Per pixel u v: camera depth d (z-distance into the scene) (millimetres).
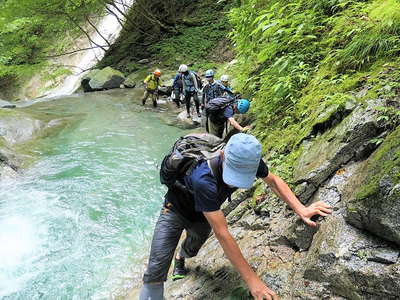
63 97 12680
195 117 9070
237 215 3369
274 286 2354
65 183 5797
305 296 2166
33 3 12617
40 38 15047
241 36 6164
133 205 5082
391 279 1867
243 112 4695
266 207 3035
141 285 3438
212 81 6355
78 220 4762
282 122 4008
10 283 3684
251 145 1894
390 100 2719
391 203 1955
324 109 3260
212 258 3033
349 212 2162
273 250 2652
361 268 1981
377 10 3574
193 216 2461
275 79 4648
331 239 2189
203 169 2072
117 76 14188
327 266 2127
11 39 13430
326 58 3922
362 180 2240
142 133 8203
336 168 2680
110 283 3596
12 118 8094
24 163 6539
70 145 7465
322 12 4613
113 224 4656
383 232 1997
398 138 2219
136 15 17859
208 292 2682
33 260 4023
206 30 15016
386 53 3367
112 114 9898
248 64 6363
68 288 3582
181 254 2930
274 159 3420
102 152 7059
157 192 5426
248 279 2070
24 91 20234
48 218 4820
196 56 14078
